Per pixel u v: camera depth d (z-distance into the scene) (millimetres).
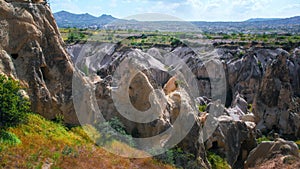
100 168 16297
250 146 29234
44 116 20125
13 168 13742
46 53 21328
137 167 18406
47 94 20375
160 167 19422
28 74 19797
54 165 14969
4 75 17516
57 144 17297
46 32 21641
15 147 15273
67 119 21156
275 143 25875
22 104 17766
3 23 19484
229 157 26469
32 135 17172
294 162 23641
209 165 24031
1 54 18875
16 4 20594
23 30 20188
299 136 40562
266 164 24734
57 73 21484
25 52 20062
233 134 27609
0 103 16609
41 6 22094
